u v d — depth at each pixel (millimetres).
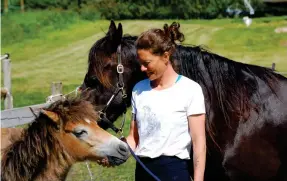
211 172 4684
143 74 4719
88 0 38031
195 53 4695
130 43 4746
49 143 4191
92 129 4176
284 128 4609
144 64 3604
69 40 30750
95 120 4262
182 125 3652
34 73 22938
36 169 4207
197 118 3625
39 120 4215
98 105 4727
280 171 4629
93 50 4746
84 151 4180
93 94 4738
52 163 4219
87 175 7879
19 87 19422
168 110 3633
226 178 4664
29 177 4203
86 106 4254
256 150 4598
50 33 32469
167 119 3633
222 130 4598
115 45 4688
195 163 3629
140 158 3785
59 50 28438
